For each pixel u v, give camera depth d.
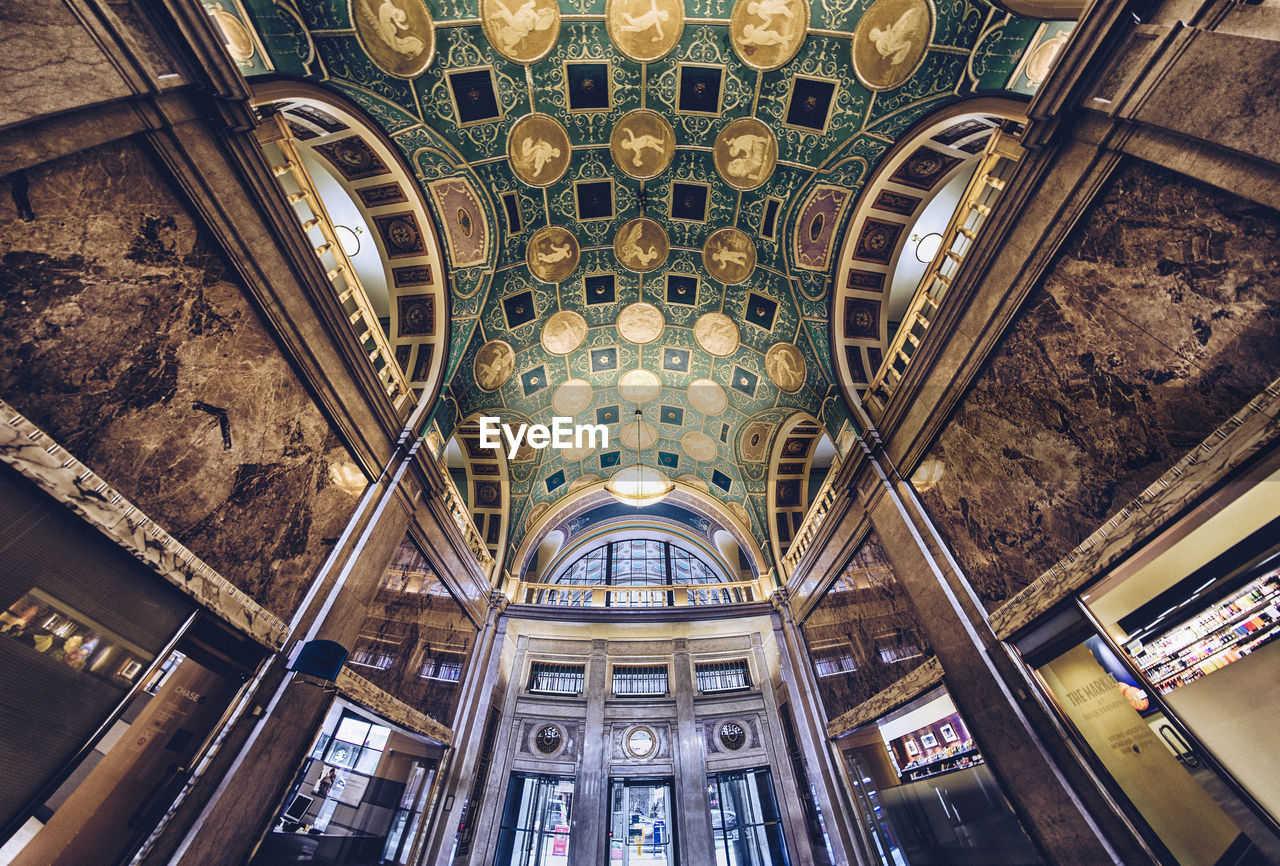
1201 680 3.88
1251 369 3.48
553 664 12.84
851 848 8.59
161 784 4.11
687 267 10.76
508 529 13.55
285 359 5.41
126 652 3.73
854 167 8.03
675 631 13.26
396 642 7.54
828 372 9.60
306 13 5.62
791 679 11.43
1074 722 4.86
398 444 7.61
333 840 6.18
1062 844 4.75
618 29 7.07
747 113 7.96
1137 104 3.94
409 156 7.60
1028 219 5.14
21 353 3.16
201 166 4.32
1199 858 3.81
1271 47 3.12
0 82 2.87
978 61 5.99
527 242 9.73
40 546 3.23
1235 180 3.43
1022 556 5.45
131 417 3.83
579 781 10.85
